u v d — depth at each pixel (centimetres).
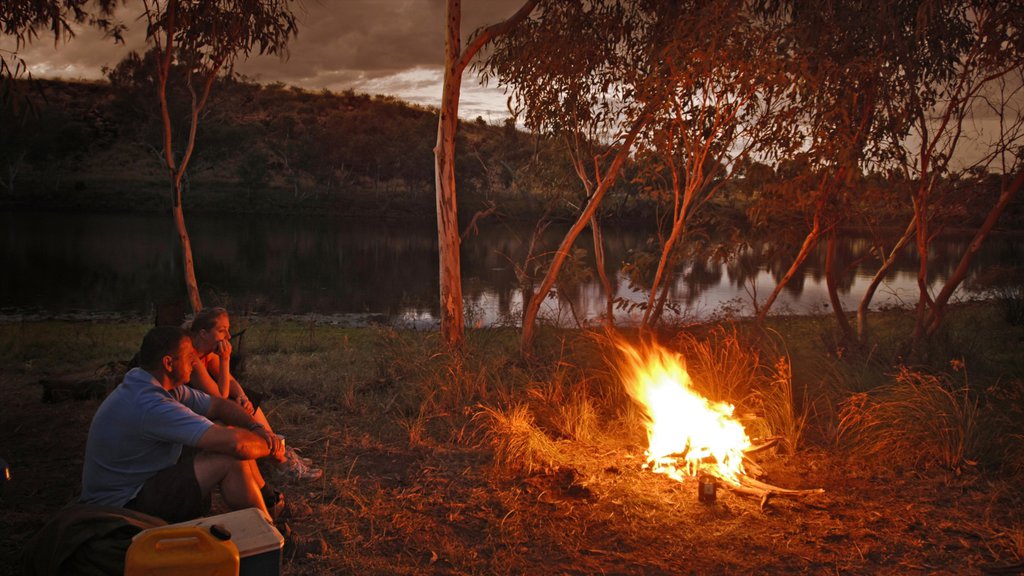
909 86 718
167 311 527
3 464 290
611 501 441
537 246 1030
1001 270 1834
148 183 9219
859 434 540
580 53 810
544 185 936
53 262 3052
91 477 320
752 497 447
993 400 592
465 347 759
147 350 324
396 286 2539
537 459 500
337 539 385
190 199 8519
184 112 5306
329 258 3669
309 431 568
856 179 738
